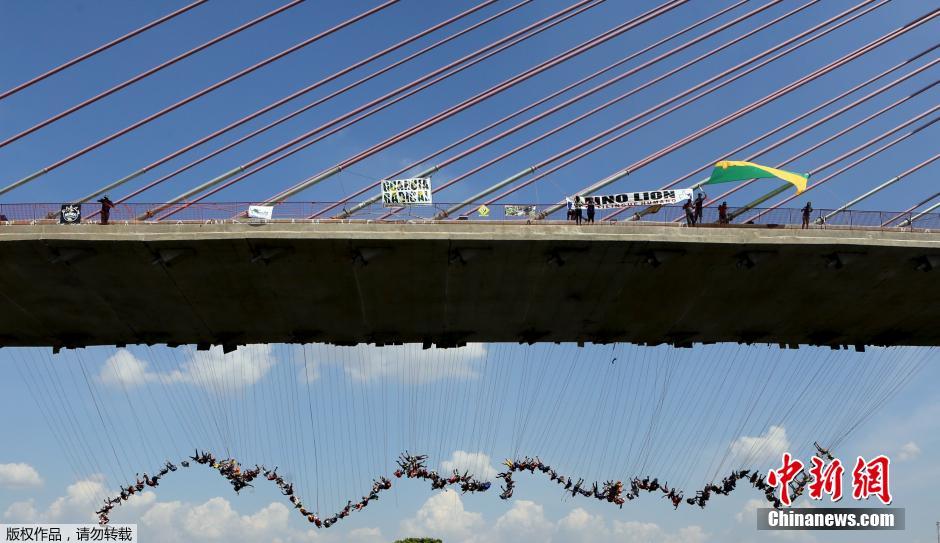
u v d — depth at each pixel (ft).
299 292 125.08
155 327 137.49
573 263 118.11
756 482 141.28
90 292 122.93
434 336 146.61
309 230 110.52
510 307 133.39
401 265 117.50
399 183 119.14
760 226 117.19
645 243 113.50
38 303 126.62
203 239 108.88
